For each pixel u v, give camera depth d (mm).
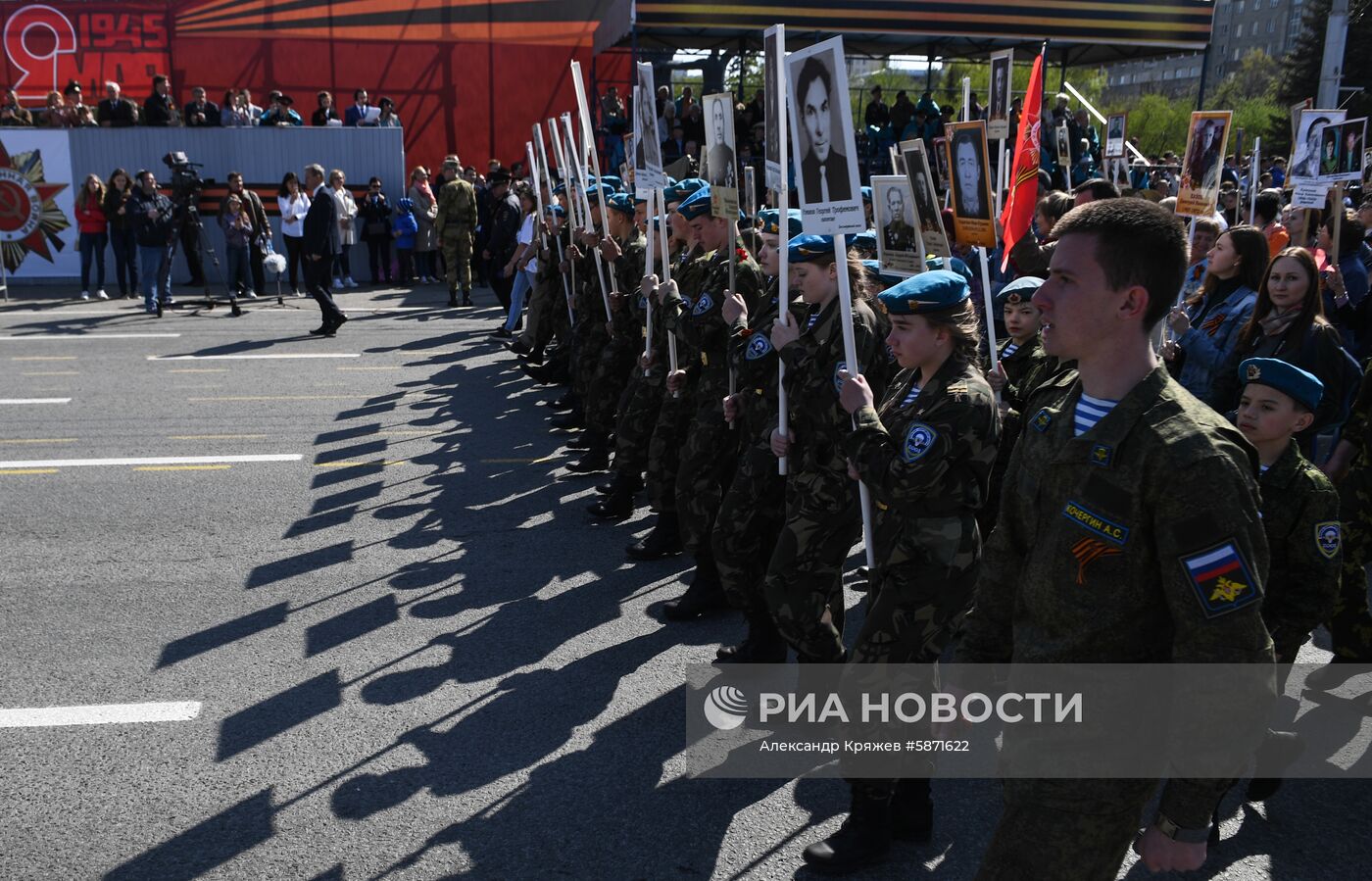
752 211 7000
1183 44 18469
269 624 5199
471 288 18578
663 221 5805
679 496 5285
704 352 5266
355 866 3387
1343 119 7098
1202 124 6480
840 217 3547
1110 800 2117
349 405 9938
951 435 3055
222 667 4734
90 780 3838
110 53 21219
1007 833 2221
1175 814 1969
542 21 22688
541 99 23016
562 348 10305
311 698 4477
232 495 7246
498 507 7102
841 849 3387
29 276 17625
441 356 12336
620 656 4926
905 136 19938
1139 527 1997
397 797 3770
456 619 5301
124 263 16609
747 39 19969
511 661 4852
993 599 2391
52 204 17562
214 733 4176
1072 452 2082
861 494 3520
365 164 18969
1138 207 2010
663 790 3846
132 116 17984
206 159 18281
